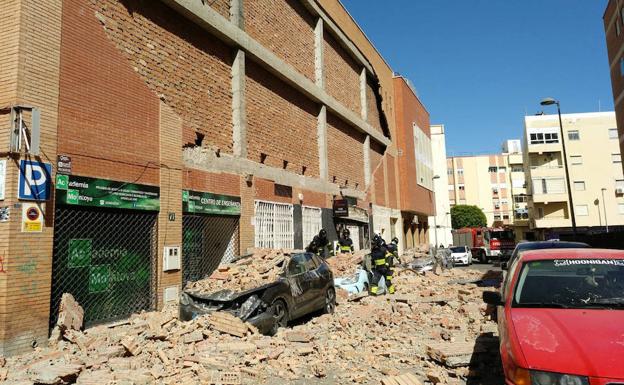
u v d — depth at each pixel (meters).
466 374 6.34
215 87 14.77
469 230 47.69
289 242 18.36
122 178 10.44
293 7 20.80
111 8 10.81
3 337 7.64
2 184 8.09
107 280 10.03
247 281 9.52
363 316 10.73
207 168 13.66
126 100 10.77
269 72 18.19
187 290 9.37
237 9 15.80
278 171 17.98
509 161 77.62
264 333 8.87
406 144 37.72
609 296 5.17
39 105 8.62
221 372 6.36
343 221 24.52
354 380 6.38
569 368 3.95
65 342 8.38
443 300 12.38
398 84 37.75
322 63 22.91
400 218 36.34
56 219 9.01
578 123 58.78
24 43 8.45
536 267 5.81
